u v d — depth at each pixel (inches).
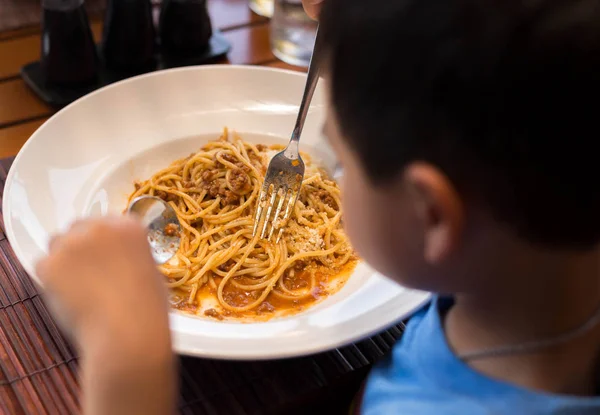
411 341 26.9
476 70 16.8
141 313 20.8
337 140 20.9
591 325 21.9
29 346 32.1
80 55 48.1
